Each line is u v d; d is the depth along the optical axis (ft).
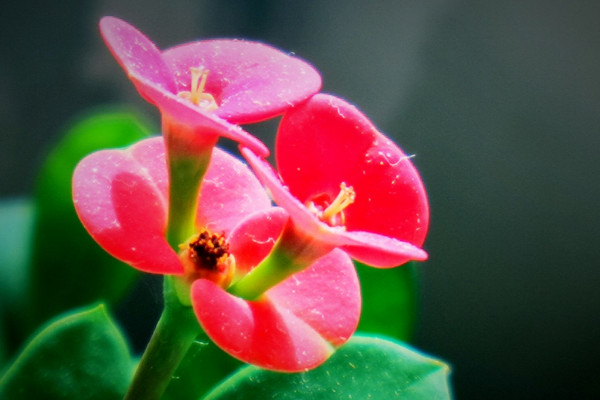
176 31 0.70
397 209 0.40
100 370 0.43
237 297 0.40
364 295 0.46
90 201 0.39
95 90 0.70
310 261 0.39
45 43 0.69
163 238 0.39
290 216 0.39
